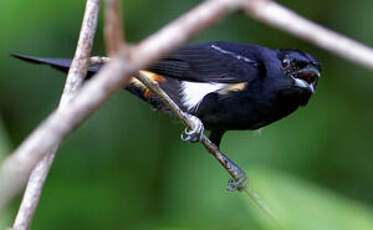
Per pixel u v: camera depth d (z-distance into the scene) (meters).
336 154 11.17
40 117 11.46
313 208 3.62
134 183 11.37
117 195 11.08
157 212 11.04
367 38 12.12
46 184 11.08
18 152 2.49
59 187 11.04
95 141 11.63
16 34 10.30
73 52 10.96
